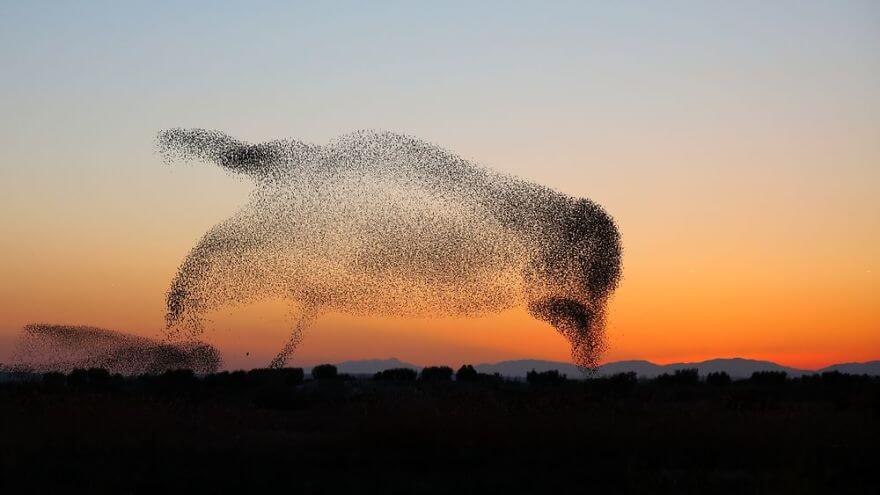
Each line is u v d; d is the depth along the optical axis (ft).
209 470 72.49
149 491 65.67
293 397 146.92
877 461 75.36
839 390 173.99
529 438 83.51
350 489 66.49
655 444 82.89
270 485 67.62
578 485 68.44
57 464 73.05
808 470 72.69
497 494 65.51
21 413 88.22
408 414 86.28
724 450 81.20
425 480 69.87
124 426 85.05
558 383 206.59
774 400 143.74
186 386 171.63
